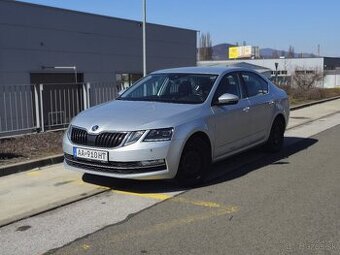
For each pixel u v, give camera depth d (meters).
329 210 5.58
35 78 21.41
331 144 10.36
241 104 7.75
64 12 22.50
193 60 32.72
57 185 6.81
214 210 5.59
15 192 6.50
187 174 6.50
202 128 6.60
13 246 4.61
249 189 6.52
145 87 7.69
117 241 4.68
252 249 4.44
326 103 24.44
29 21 20.80
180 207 5.72
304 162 8.33
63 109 13.53
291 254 4.32
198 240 4.67
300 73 34.06
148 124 6.11
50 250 4.50
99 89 14.58
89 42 24.06
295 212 5.50
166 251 4.42
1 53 19.69
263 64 78.94
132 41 26.97
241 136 7.73
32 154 8.68
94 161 6.19
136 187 6.62
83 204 5.90
